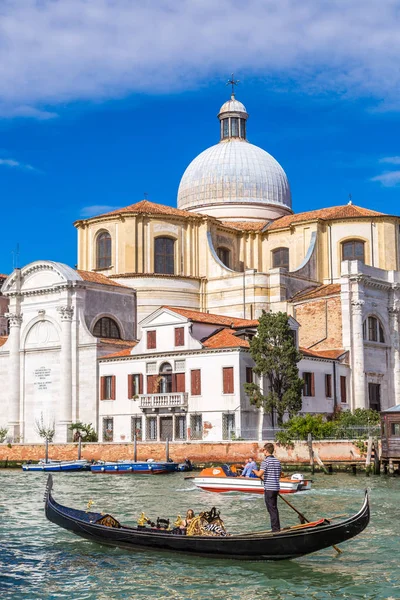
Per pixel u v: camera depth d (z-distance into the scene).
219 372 59.59
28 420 71.38
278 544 24.23
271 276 72.94
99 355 67.38
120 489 44.53
